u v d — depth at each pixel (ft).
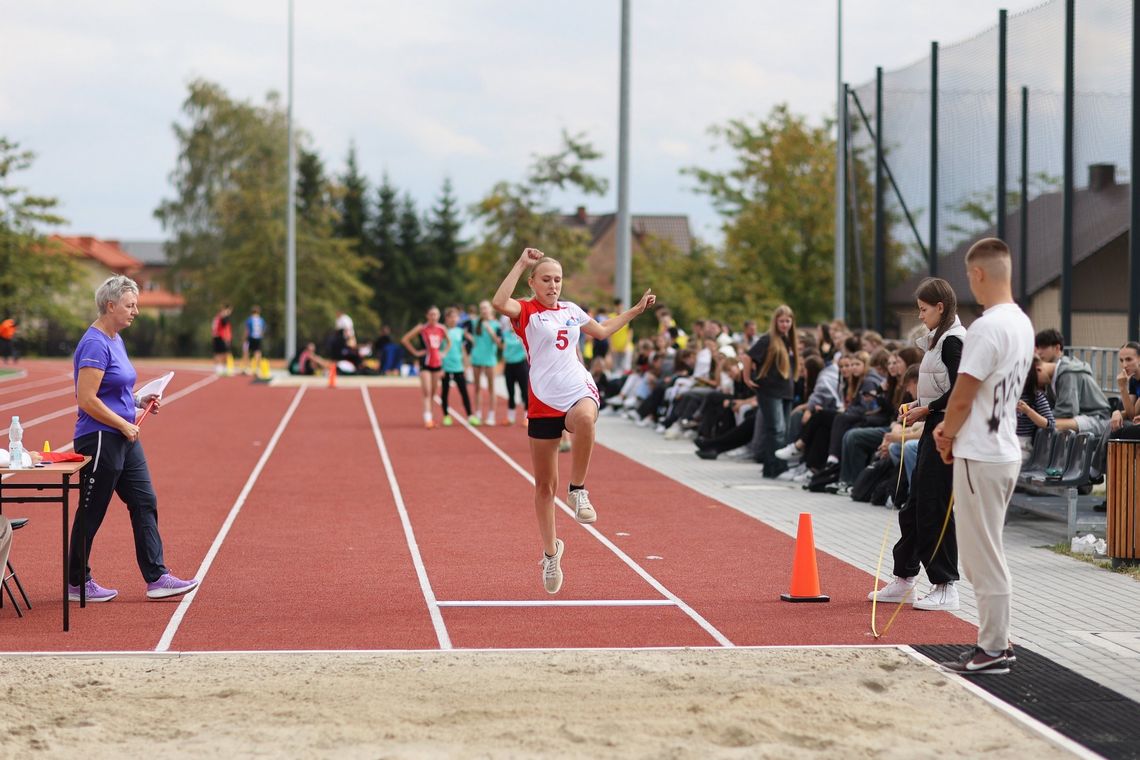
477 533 38.55
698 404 67.87
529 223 192.54
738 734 18.35
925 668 22.34
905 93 72.49
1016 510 41.19
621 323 25.45
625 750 17.75
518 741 18.12
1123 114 47.16
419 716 19.30
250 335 136.36
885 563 33.19
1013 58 57.31
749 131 158.40
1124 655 23.26
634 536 37.91
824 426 49.73
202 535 38.11
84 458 26.84
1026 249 56.08
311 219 228.43
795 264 154.40
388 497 46.75
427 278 265.95
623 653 23.45
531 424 25.26
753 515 41.86
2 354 182.80
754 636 25.09
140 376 139.85
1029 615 26.68
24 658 22.85
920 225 70.79
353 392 111.55
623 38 84.84
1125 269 46.85
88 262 329.93
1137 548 31.76
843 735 18.48
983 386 21.33
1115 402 45.42
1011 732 18.71
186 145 220.02
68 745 17.93
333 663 22.65
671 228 309.83
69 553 28.32
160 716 19.34
